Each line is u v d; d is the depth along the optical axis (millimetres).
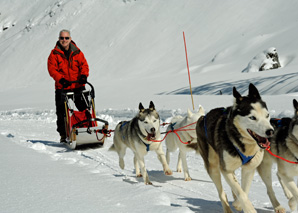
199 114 4973
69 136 7207
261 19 65688
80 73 7688
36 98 33312
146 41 71875
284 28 57562
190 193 4156
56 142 8203
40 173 3982
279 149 3428
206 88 23219
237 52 53750
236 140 3180
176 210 2879
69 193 3225
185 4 79312
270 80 20938
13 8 112562
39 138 8812
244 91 18781
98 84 39281
